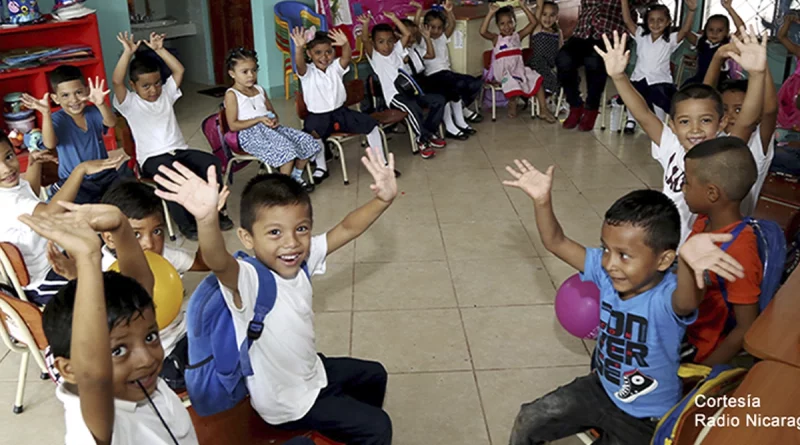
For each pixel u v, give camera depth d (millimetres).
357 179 4891
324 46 4688
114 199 2295
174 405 1357
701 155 1923
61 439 2391
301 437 1593
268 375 1651
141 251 1557
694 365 1768
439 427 2402
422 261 3633
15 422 2480
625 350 1696
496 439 2340
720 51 2326
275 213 1595
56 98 3613
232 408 1807
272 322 1641
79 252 1102
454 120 5914
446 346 2877
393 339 2934
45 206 2670
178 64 4070
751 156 1896
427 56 5816
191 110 6785
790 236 2598
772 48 5535
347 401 1773
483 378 2666
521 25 7336
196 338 1522
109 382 1125
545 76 6559
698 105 2332
